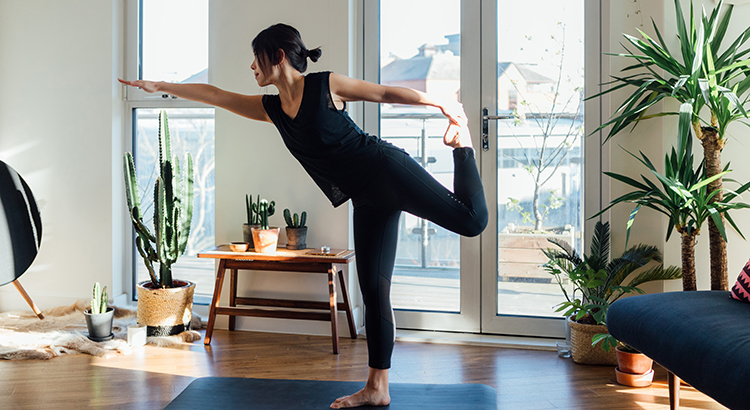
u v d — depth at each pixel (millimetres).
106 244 3750
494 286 3369
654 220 3000
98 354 2912
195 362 2834
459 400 2264
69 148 3777
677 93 2549
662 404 2303
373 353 2174
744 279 1951
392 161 2037
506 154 3350
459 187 2084
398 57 3461
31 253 3342
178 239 3303
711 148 2523
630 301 2123
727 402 1464
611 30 3072
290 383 2461
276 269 3156
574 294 3207
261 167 3471
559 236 3297
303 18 3391
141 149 3861
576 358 2842
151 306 3156
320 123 1957
